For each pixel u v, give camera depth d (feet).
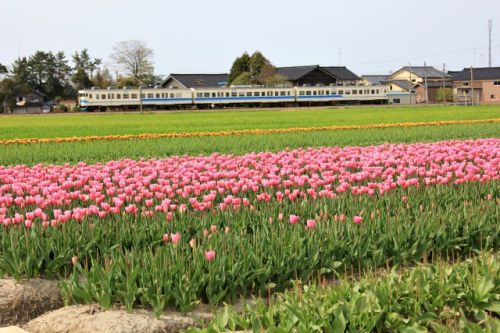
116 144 113.70
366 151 82.12
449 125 154.20
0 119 264.31
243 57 514.68
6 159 92.12
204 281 30.99
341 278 33.30
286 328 25.41
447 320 27.04
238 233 38.55
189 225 40.40
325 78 522.88
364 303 26.13
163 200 44.39
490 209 43.29
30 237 36.88
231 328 27.40
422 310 27.94
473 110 279.08
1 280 35.45
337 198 46.09
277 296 31.94
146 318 29.60
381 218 39.93
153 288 30.42
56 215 38.11
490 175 52.60
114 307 31.14
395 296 27.76
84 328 29.12
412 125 153.48
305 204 44.57
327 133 133.28
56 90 557.33
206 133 136.87
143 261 32.17
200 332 27.02
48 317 31.19
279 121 204.03
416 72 555.69
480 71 500.74
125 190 47.93
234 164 63.31
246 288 32.55
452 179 57.67
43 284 34.86
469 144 88.33
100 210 46.52
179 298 29.99
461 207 43.52
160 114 304.09
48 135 150.00
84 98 376.48
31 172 59.82
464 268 30.99
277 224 40.04
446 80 545.85
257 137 126.11
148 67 504.43
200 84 497.87
